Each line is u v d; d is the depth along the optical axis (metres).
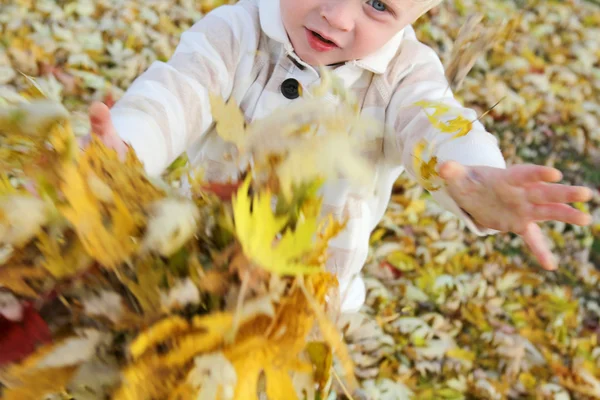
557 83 2.89
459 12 3.10
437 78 1.04
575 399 1.73
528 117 2.64
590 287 2.07
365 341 1.68
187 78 0.93
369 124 0.56
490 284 1.99
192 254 0.49
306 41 0.94
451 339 1.80
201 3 2.71
